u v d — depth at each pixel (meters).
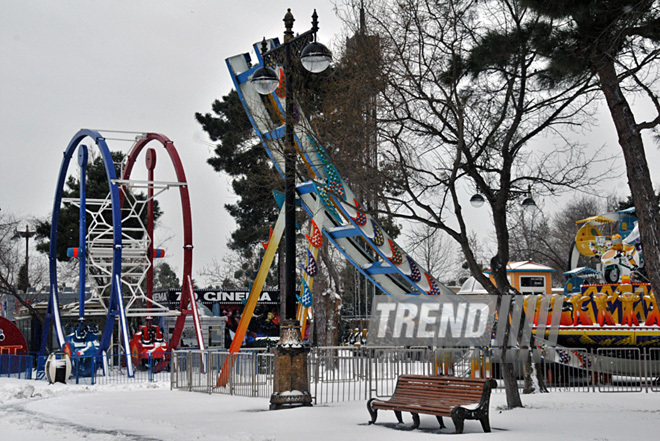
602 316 24.69
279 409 17.08
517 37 16.80
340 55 21.16
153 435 13.60
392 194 20.25
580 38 14.07
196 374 25.89
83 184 36.44
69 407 19.64
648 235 14.34
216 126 45.22
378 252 22.58
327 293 39.78
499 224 17.39
